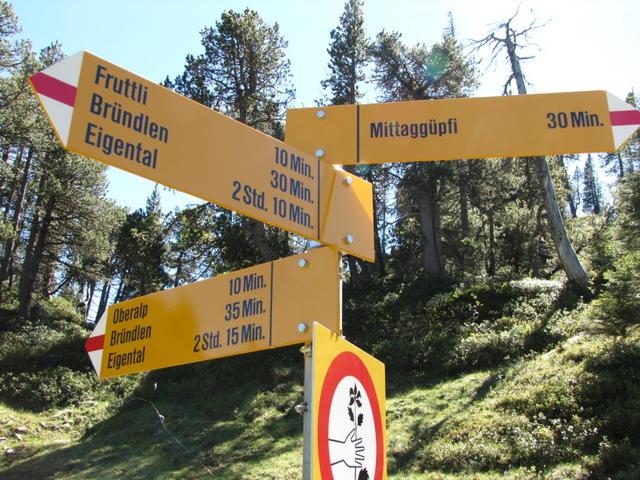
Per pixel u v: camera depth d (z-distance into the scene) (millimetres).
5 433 22109
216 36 32906
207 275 33625
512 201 37875
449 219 43438
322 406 2432
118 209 48438
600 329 15492
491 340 20469
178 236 34656
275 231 32062
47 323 37719
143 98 2496
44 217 41344
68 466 18188
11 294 43812
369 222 3324
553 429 13008
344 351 2688
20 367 27984
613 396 13570
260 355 24469
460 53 34000
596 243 32281
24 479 17641
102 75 2398
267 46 33438
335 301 2871
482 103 3279
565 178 38781
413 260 38125
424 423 15672
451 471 12680
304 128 3334
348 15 40219
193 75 31984
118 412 23141
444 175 32875
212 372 24203
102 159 2316
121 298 51312
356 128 3301
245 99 31500
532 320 21984
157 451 18266
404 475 13000
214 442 18234
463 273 34281
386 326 25469
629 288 15320
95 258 43656
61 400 25797
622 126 3217
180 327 3385
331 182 3168
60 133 2227
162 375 25047
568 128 3201
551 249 39250
